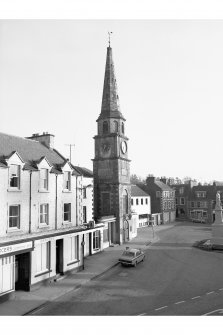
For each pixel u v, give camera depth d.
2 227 18.41
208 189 66.44
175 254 31.59
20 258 19.52
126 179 40.72
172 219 67.00
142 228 54.72
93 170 39.72
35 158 23.30
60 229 23.58
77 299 17.64
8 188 19.06
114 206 38.00
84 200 33.47
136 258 26.70
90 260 28.53
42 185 22.41
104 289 19.67
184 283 20.91
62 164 24.81
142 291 19.14
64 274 22.72
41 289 19.42
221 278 22.16
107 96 40.81
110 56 41.91
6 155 20.22
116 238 37.62
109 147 38.91
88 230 26.48
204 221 64.00
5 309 15.79
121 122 40.44
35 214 21.23
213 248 33.91
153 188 63.81
